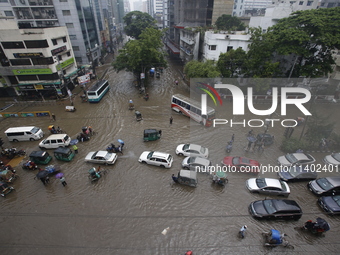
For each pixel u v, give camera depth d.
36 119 28.11
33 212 15.12
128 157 20.69
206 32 37.25
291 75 27.91
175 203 15.54
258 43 28.06
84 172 18.83
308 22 25.16
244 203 15.30
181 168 19.00
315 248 12.42
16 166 19.66
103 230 13.72
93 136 24.27
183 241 13.01
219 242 12.88
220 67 30.27
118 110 30.48
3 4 40.16
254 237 13.07
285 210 13.63
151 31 38.09
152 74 45.78
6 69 30.64
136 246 12.78
